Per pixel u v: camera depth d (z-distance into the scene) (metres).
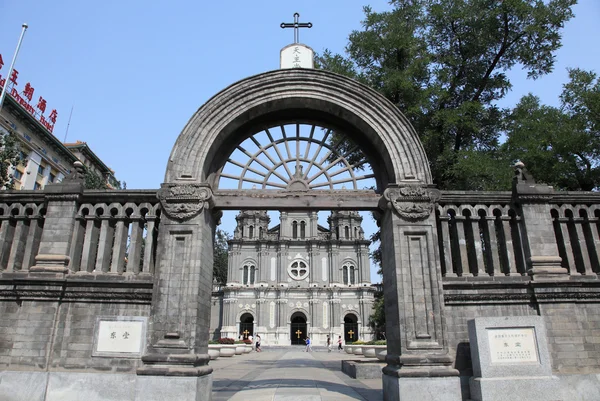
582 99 21.58
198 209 11.87
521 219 12.48
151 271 12.23
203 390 10.91
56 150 39.09
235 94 12.71
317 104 12.95
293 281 68.00
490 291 11.70
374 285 66.81
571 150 20.75
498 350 10.55
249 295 67.00
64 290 11.68
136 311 11.55
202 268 11.70
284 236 70.50
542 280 11.64
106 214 12.58
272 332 65.19
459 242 12.36
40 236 12.80
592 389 10.90
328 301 66.56
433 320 11.20
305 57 13.91
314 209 12.69
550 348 11.23
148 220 12.45
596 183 21.34
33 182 36.00
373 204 12.59
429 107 20.94
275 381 15.84
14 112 33.00
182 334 10.97
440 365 10.80
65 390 10.93
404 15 22.25
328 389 13.57
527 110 21.52
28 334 11.33
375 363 17.92
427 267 11.59
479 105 19.52
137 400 10.32
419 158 12.36
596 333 11.41
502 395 10.13
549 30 20.36
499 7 19.62
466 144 21.34
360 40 22.41
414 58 21.17
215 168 13.16
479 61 21.66
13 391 10.88
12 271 12.16
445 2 21.11
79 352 11.28
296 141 13.55
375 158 13.49
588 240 12.72
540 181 20.70
